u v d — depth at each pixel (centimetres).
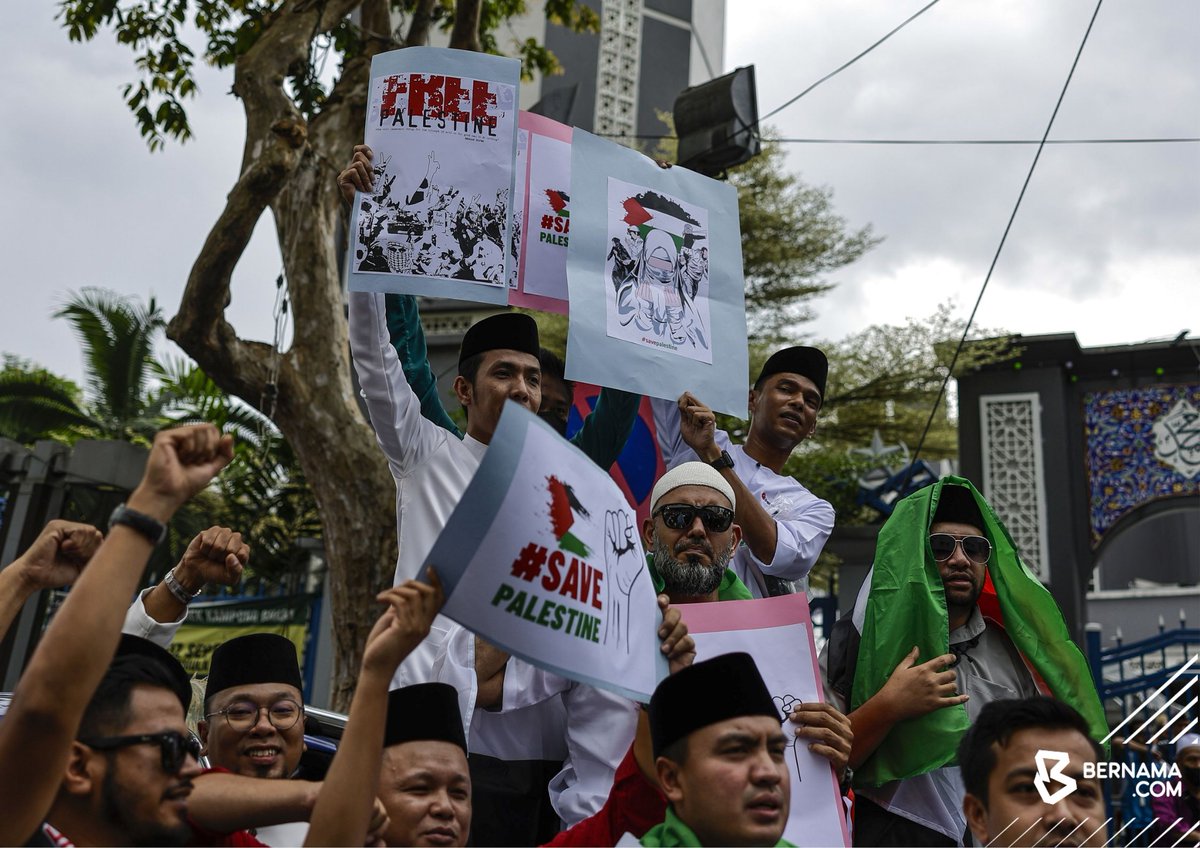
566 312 428
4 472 1039
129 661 244
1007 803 286
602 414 439
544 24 2262
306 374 864
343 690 830
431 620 249
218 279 805
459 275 384
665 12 2408
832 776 324
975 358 1461
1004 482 1439
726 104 893
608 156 437
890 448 1320
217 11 1091
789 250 1527
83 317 1564
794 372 489
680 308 432
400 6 1123
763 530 429
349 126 921
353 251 383
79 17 1066
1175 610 1866
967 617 412
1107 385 1452
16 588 294
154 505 221
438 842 278
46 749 205
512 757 373
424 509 395
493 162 394
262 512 1354
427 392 438
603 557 283
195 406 1520
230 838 267
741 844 255
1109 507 1419
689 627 339
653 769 294
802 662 340
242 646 330
